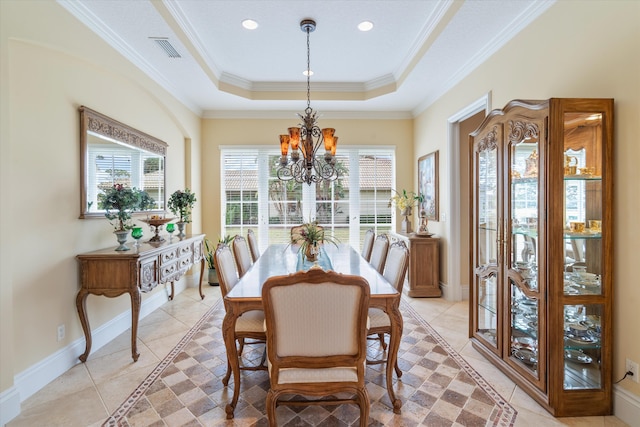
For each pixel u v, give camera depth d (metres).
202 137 4.84
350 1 2.52
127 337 2.91
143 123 3.42
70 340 2.39
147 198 3.03
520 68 2.51
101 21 2.48
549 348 1.82
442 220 4.07
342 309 1.51
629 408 1.71
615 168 1.77
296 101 4.41
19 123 2.00
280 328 1.52
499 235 2.30
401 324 1.91
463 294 3.96
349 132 4.96
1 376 1.76
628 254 1.72
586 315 1.88
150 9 2.36
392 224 5.04
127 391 2.06
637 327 1.68
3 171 1.78
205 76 3.53
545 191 1.84
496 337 2.37
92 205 2.62
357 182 5.01
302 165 3.02
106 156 2.79
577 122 1.81
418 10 2.64
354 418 1.81
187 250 3.53
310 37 3.08
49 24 2.09
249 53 3.42
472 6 2.31
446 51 2.99
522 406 1.90
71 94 2.42
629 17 1.67
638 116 1.65
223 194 4.92
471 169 2.70
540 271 1.89
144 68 3.19
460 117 3.55
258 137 4.88
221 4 2.55
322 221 4.99
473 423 1.75
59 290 2.30
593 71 1.88
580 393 1.80
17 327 1.98
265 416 1.83
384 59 3.59
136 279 2.47
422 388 2.09
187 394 2.03
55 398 1.99
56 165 2.29
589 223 1.84
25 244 2.04
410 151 5.01
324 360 1.54
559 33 2.12
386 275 2.46
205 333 2.98
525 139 2.03
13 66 1.96
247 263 3.08
